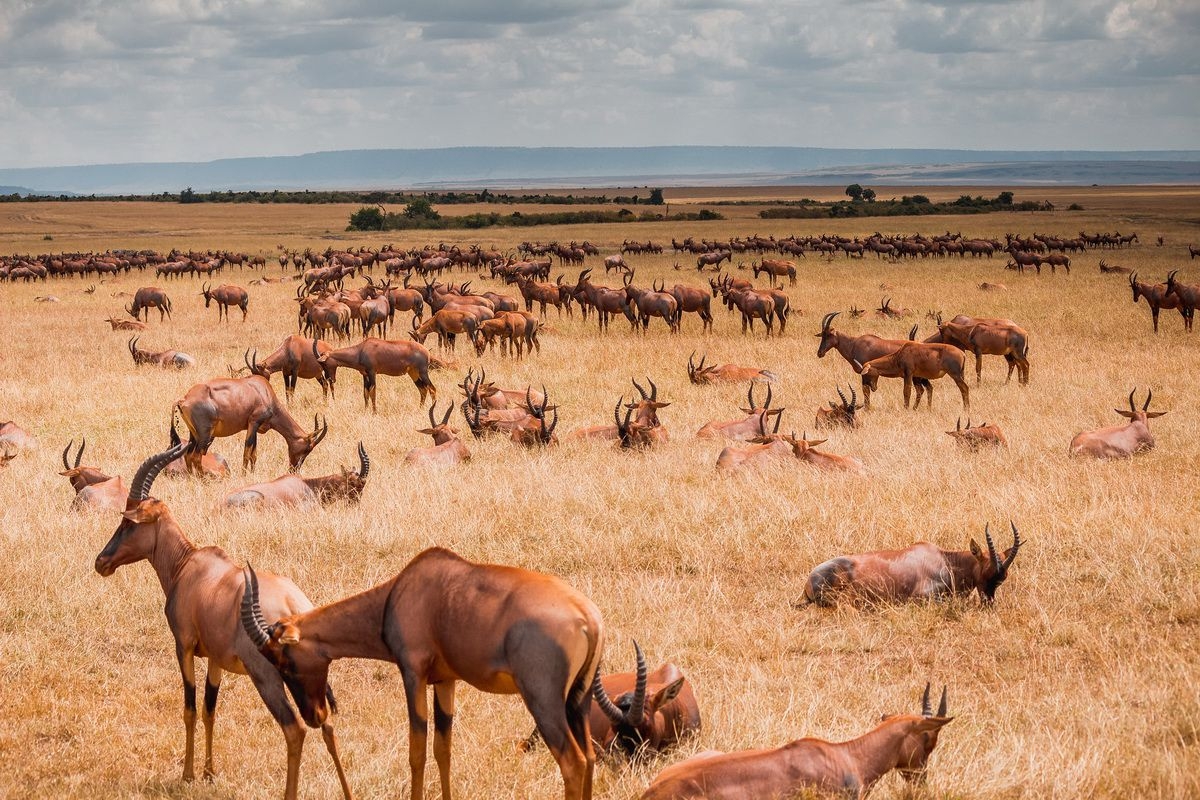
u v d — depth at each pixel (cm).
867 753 1752
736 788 1612
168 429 5647
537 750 2136
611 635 2738
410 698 1770
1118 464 4331
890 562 2938
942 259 18812
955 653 2619
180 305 13038
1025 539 3356
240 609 1911
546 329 9950
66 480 4544
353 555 3462
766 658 2636
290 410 6391
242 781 2070
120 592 3109
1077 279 14275
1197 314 10288
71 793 1991
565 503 3962
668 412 5994
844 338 7031
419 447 5234
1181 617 2752
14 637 2788
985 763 1908
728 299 10031
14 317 11625
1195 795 1806
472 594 1720
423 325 8688
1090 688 2336
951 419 5728
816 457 4319
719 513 3762
